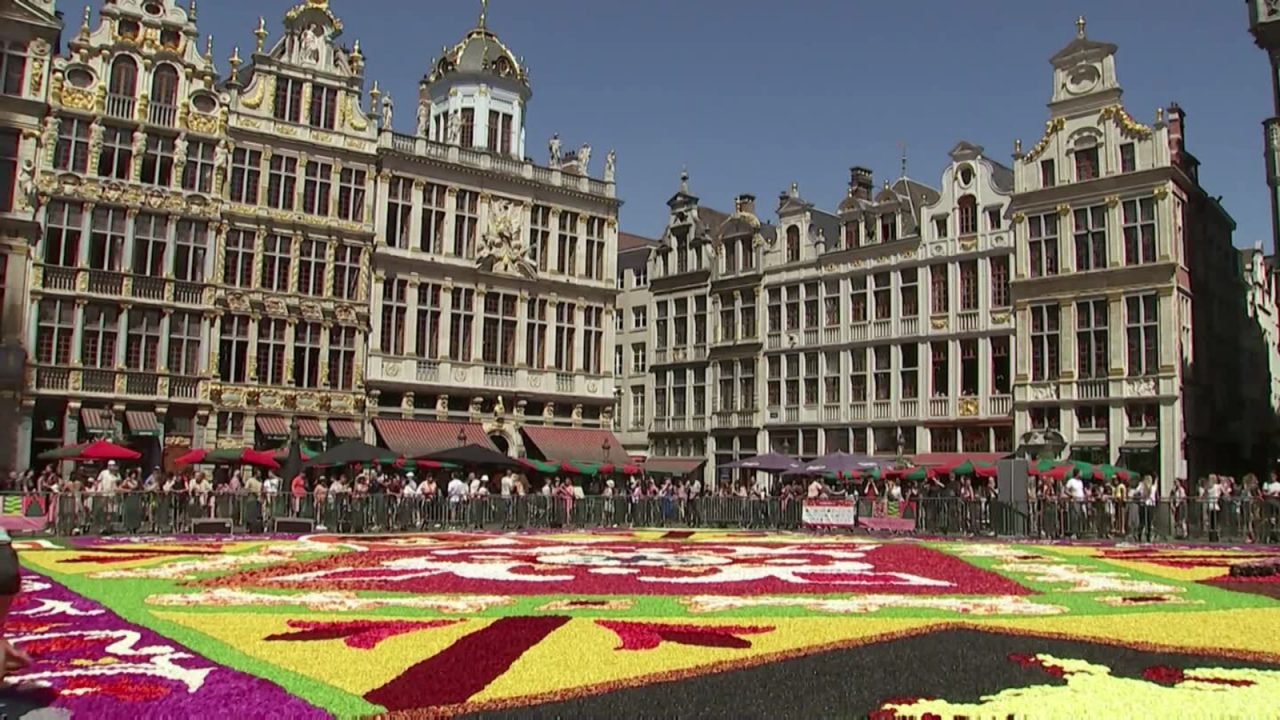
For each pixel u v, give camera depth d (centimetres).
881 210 5425
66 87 4244
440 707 835
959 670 984
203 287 4484
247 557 2155
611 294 5794
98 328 4250
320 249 4838
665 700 865
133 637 1124
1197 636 1192
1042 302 4738
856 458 4194
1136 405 4441
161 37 4497
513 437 5325
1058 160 4756
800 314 5722
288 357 4684
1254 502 2983
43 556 2108
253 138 4675
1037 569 1997
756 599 1501
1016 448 4725
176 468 4309
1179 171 4512
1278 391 6469
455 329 5231
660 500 3866
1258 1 3969
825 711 830
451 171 5250
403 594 1542
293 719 791
